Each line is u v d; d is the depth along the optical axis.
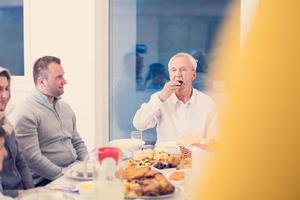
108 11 2.88
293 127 0.29
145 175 1.33
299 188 0.30
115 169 1.17
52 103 2.23
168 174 1.53
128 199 1.25
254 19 0.31
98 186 1.17
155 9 2.83
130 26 2.88
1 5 2.97
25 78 2.91
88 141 2.96
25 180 1.83
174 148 1.88
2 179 1.67
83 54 2.90
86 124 2.96
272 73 0.30
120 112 2.96
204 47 2.71
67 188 1.42
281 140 0.29
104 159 1.16
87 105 2.94
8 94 2.01
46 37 2.92
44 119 2.13
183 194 1.29
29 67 2.93
